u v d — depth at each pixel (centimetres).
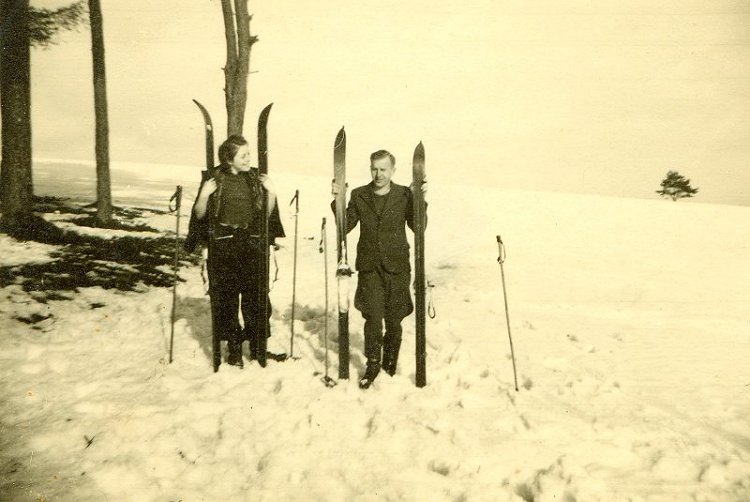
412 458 306
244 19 998
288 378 413
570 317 703
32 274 725
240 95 1023
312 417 346
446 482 281
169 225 1438
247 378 414
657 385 441
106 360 445
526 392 405
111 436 311
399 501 264
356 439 326
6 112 964
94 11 1229
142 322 568
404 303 414
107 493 262
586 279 997
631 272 1073
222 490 272
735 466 302
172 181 2881
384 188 407
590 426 348
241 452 307
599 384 428
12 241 916
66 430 315
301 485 276
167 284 785
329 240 1474
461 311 716
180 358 453
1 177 979
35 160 3806
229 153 408
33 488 262
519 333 604
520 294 856
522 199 2609
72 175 2861
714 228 1838
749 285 956
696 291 897
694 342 583
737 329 653
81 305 620
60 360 431
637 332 629
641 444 327
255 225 422
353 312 670
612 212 2227
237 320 435
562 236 1600
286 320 615
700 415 379
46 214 1382
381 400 381
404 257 410
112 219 1298
